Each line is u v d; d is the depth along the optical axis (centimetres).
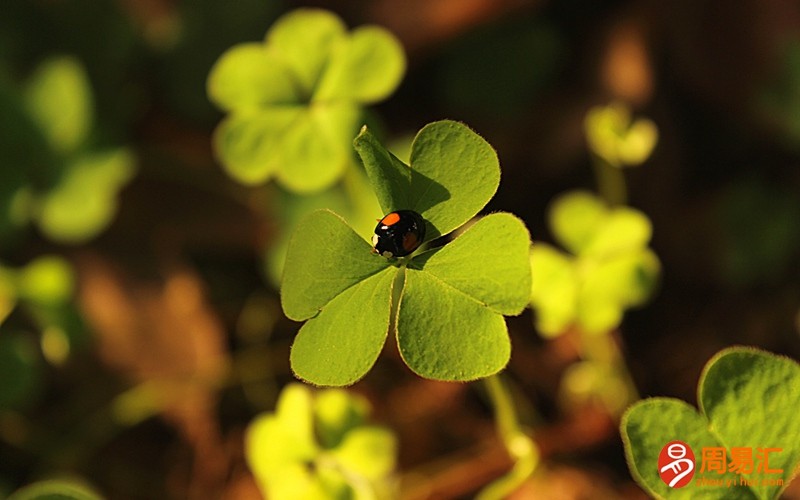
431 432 30
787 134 31
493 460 27
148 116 33
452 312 18
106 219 31
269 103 25
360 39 25
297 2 33
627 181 31
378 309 18
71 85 31
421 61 33
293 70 25
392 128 33
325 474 23
